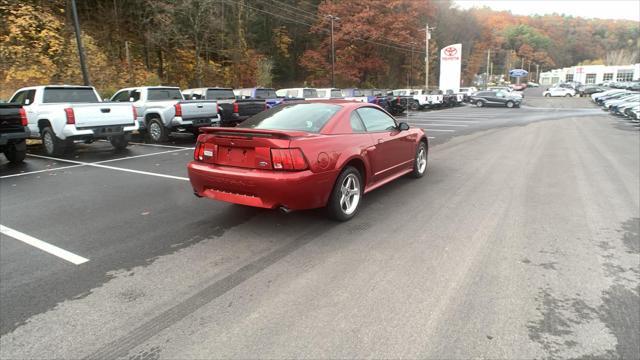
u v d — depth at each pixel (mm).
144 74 25156
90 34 25516
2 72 17609
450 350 2418
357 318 2756
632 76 99062
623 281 3256
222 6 32125
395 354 2385
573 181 6867
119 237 4375
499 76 124688
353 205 4926
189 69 30672
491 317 2754
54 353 2441
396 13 47594
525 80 138750
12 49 18281
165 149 11172
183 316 2820
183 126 12141
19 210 5426
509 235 4277
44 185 6891
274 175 4055
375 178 5418
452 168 8133
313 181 4164
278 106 5508
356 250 3920
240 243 4152
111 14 27656
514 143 12133
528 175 7395
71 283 3332
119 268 3607
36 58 18922
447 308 2869
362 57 48094
